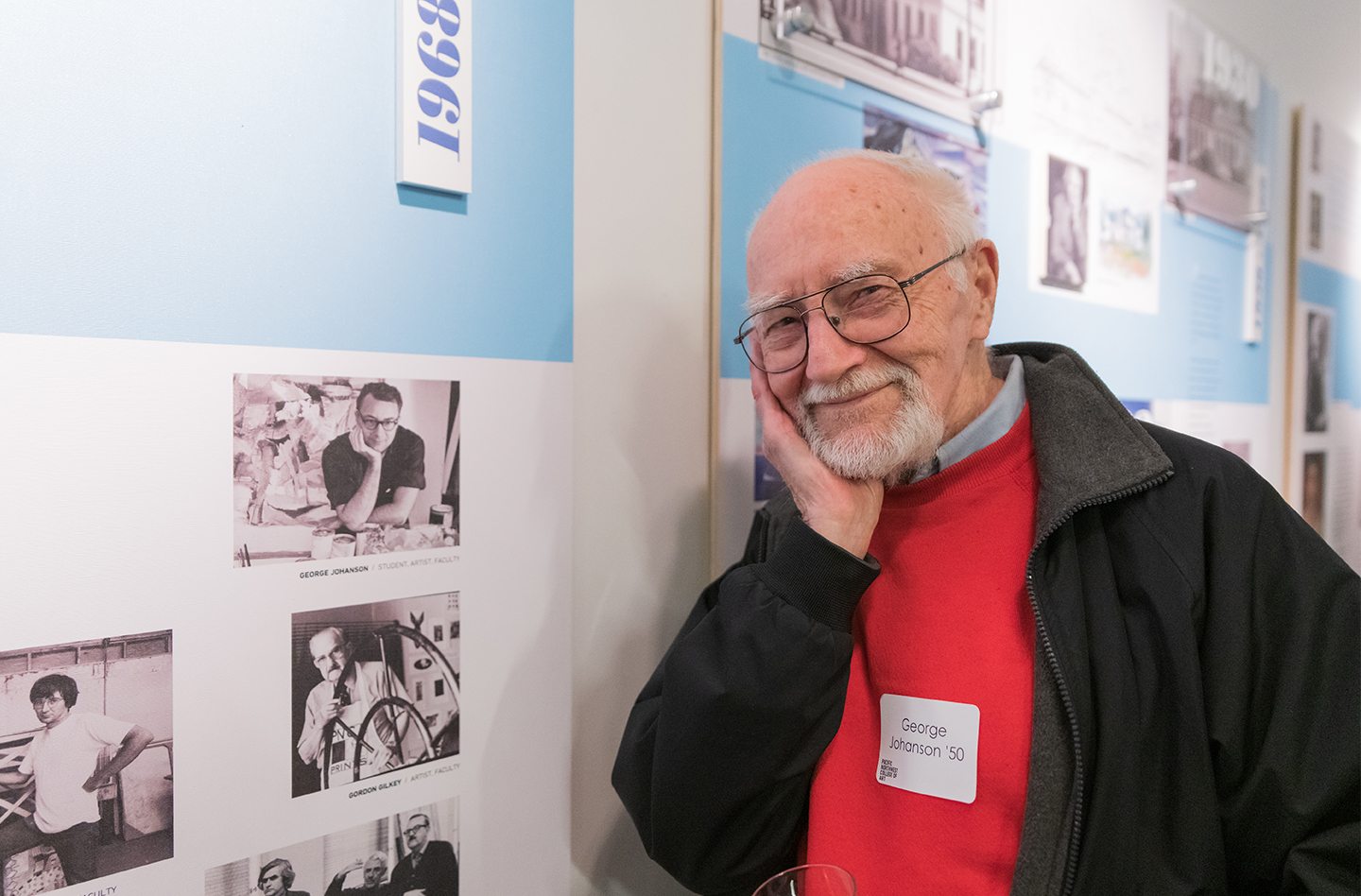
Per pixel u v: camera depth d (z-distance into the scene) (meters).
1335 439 2.64
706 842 0.87
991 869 0.79
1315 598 0.76
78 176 0.64
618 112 1.07
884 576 0.94
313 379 0.78
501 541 0.93
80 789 0.65
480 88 0.90
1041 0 1.62
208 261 0.71
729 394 1.20
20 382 0.62
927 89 1.42
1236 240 2.21
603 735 1.07
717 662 0.83
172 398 0.69
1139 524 0.83
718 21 1.15
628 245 1.08
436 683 0.87
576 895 1.04
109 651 0.67
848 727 0.91
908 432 0.82
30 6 0.62
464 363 0.89
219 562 0.72
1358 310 2.75
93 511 0.66
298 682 0.77
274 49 0.75
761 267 0.87
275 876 0.76
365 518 0.81
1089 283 1.74
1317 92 2.53
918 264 0.82
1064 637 0.77
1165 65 1.95
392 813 0.84
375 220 0.82
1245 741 0.75
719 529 1.18
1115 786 0.73
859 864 0.86
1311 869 0.70
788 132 1.24
